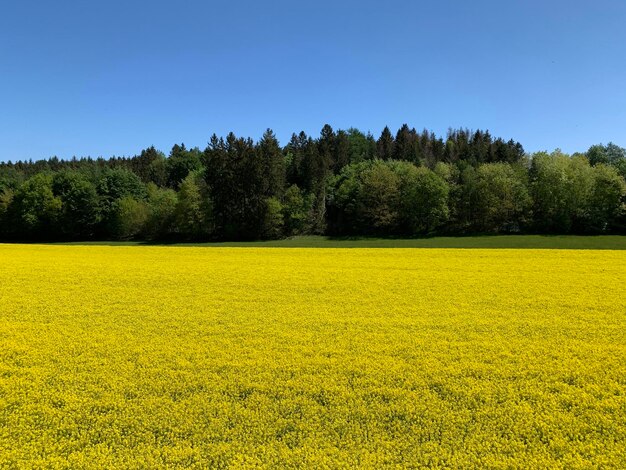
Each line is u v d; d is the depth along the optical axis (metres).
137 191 89.94
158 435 7.84
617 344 12.16
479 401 8.94
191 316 15.04
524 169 78.19
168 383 9.70
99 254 37.16
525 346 11.98
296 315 15.23
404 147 121.25
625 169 81.44
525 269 25.64
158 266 27.64
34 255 35.91
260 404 8.77
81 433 7.86
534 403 8.88
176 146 150.75
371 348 11.83
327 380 9.84
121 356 11.32
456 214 74.44
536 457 7.04
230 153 77.75
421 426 8.02
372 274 23.83
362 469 6.74
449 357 11.20
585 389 9.41
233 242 69.25
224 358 11.15
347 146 123.06
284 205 77.94
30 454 7.23
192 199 73.94
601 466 6.82
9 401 8.99
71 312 15.59
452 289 19.53
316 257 33.47
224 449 7.23
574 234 64.75
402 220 76.06
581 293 18.52
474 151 119.81
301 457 6.98
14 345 12.06
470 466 6.83
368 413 8.47
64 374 10.28
